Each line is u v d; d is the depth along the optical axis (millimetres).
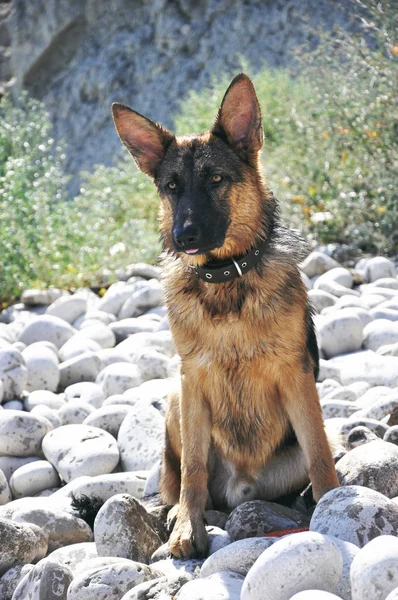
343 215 10430
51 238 10680
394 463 4520
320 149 11180
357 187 10500
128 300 9164
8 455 6141
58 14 22281
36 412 6609
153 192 12969
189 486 4707
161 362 7219
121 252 10867
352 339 7355
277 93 14250
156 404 6184
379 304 8211
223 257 4758
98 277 10336
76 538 4867
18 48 23625
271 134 13398
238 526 4379
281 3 18000
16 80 23844
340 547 3543
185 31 19562
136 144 5137
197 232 4543
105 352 7801
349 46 10891
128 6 21250
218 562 3805
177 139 5035
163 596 3609
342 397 6199
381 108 10203
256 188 4898
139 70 20516
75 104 21969
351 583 3213
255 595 3273
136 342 7957
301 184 11203
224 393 4848
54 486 5863
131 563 3889
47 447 6008
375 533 3781
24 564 4418
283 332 4652
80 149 21359
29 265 10250
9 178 11102
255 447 5012
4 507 5078
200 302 4723
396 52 9562
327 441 4730
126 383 7086
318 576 3248
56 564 3963
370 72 10453
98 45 21891
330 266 9391
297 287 4781
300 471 5102
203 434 4867
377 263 9219
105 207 12789
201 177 4762
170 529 4820
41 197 11258
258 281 4668
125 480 5375
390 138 10102
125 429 6016
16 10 23641
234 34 18609
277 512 4473
